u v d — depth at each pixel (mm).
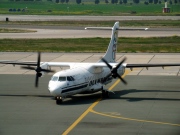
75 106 113625
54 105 115188
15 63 133750
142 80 149375
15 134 89875
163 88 136125
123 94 128250
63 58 196625
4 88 138375
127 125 95812
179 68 171375
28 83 146250
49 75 160500
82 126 95312
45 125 96375
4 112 108375
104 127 94438
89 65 125062
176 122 98188
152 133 89625
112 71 121125
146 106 113312
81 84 117312
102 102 118125
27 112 108125
